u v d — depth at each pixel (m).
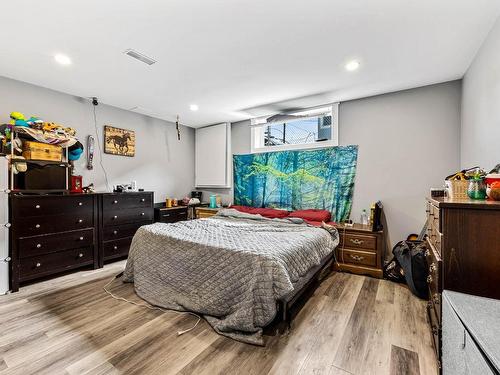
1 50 2.12
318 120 3.76
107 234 3.17
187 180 4.92
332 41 1.98
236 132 4.59
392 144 3.08
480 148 2.04
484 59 1.94
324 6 1.59
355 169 3.34
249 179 4.36
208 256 1.97
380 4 1.56
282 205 3.96
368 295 2.34
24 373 1.34
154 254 2.35
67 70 2.51
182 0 1.54
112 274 2.85
